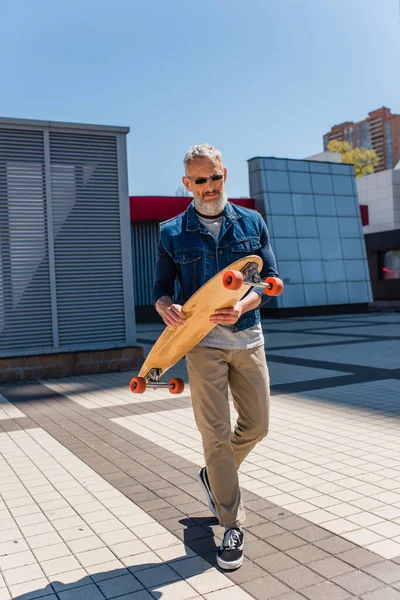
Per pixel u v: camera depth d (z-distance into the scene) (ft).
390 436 16.24
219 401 9.23
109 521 11.03
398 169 108.06
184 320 8.57
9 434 18.26
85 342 30.27
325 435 16.58
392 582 8.40
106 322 30.81
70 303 29.89
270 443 15.92
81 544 10.06
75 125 29.58
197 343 9.27
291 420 18.51
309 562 9.07
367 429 17.07
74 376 29.63
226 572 8.87
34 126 28.91
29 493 12.77
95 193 30.50
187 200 73.77
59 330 29.66
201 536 10.21
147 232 76.13
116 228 31.07
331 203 79.25
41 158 29.27
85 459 15.23
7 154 28.58
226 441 9.20
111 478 13.61
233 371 9.66
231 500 9.20
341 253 78.54
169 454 15.42
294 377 26.84
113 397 23.86
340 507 11.26
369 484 12.50
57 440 17.31
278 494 12.07
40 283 29.25
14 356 28.37
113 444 16.63
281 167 76.89
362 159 226.58
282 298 73.41
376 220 108.78
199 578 8.71
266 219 74.95
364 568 8.84
